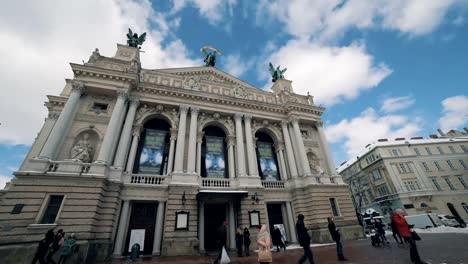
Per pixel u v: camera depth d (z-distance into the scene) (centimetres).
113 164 2256
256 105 3338
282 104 3588
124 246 2050
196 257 1867
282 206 2925
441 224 3738
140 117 2703
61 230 1509
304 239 1109
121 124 2477
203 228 2319
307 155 3397
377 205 6088
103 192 2017
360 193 6081
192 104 2961
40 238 1653
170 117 2841
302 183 2988
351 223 2833
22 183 1784
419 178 5597
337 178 3144
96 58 2677
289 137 3388
